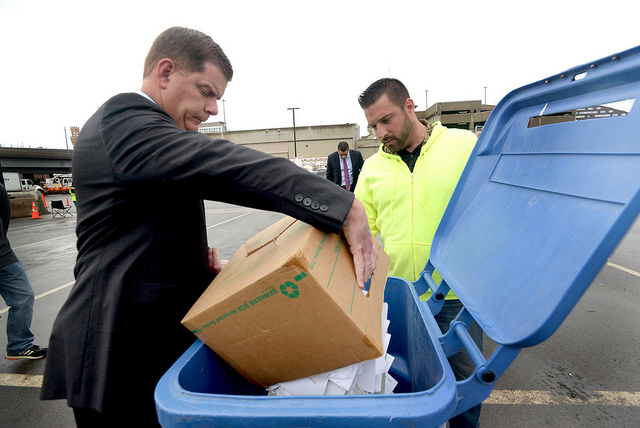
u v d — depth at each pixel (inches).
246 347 34.2
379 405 28.0
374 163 79.8
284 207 33.2
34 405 99.3
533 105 45.9
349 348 32.1
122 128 36.5
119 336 38.5
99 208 38.6
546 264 30.9
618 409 88.4
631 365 106.1
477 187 52.8
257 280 30.4
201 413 28.2
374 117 70.0
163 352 41.8
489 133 53.1
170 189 35.3
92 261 40.0
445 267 50.5
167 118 39.8
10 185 959.0
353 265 37.0
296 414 27.5
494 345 122.6
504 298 34.4
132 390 39.6
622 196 26.4
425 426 27.4
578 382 99.8
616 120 30.2
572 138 35.1
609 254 24.7
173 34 43.2
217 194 34.4
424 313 45.6
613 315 138.9
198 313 34.3
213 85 45.1
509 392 96.6
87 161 38.3
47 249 312.0
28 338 123.7
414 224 71.9
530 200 38.5
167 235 40.3
